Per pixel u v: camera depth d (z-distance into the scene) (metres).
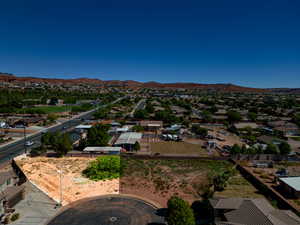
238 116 104.31
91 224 28.05
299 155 56.38
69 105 168.38
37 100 180.12
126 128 84.62
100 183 39.47
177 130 85.69
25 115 114.56
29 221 28.36
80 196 34.94
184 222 23.84
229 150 59.31
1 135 74.38
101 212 30.66
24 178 40.62
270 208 26.00
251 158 52.78
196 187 38.62
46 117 111.06
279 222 22.91
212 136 75.38
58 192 36.03
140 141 70.62
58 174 42.97
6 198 30.61
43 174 42.66
